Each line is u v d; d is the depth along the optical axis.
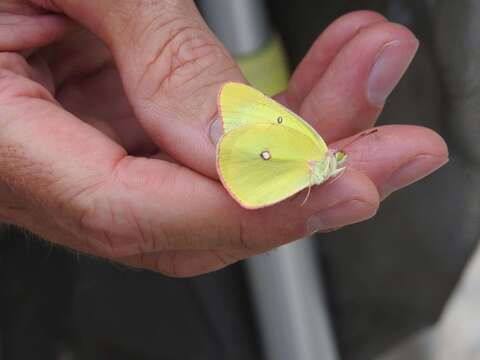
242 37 0.36
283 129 0.27
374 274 0.41
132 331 0.42
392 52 0.30
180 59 0.29
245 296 0.42
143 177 0.28
